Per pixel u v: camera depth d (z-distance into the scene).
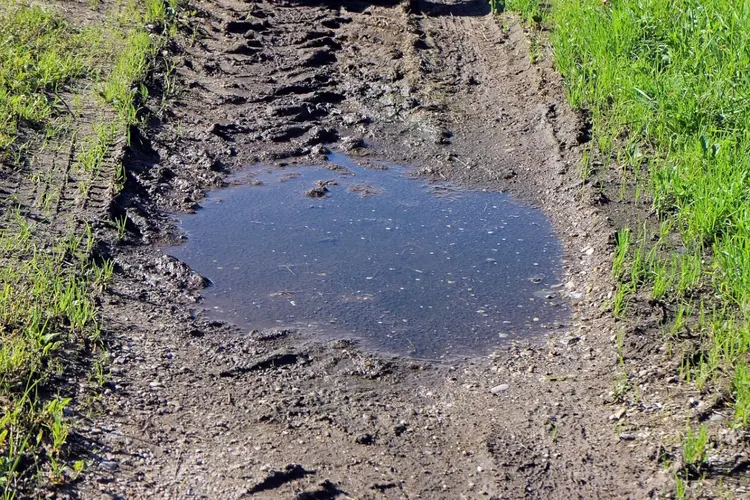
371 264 6.03
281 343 5.15
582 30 9.12
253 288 5.70
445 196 7.03
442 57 9.62
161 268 5.80
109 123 7.48
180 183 6.97
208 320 5.32
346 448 4.27
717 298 5.30
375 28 10.45
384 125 8.21
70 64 8.43
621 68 8.17
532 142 7.83
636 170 7.03
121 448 4.11
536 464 4.19
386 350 5.14
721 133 6.94
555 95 8.38
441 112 8.41
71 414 4.25
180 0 10.74
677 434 4.26
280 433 4.36
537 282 5.86
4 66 8.07
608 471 4.12
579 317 5.45
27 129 7.21
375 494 3.96
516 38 9.92
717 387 4.52
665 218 6.38
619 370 4.83
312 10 10.99
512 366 5.00
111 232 6.05
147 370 4.73
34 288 5.09
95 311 5.11
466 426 4.49
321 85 8.90
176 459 4.10
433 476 4.11
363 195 6.99
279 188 7.06
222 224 6.48
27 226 5.86
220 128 7.86
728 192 5.98
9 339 4.62
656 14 8.62
